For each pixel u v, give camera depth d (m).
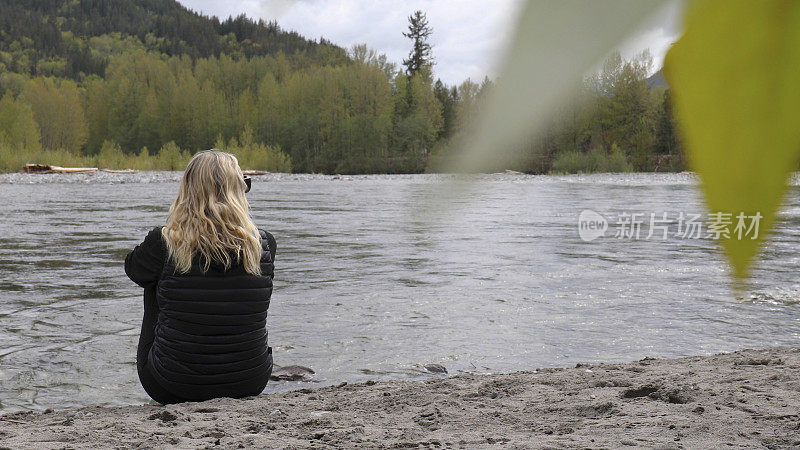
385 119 74.00
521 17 0.27
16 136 67.56
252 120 83.88
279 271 9.58
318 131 79.19
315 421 2.96
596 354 5.32
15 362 5.02
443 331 6.07
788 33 0.28
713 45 0.29
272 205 23.53
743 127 0.29
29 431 2.89
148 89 94.69
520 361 5.13
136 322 6.36
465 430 2.75
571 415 2.96
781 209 0.29
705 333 5.97
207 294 3.46
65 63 192.75
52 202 23.66
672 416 2.68
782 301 7.29
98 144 96.62
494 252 11.59
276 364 5.06
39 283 8.44
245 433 2.79
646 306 7.14
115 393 4.37
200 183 3.49
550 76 0.27
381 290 8.10
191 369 3.49
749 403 2.95
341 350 5.46
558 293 7.89
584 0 0.27
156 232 3.49
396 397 3.60
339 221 17.45
